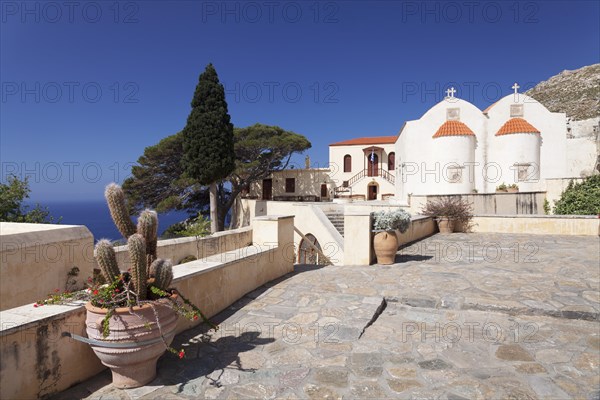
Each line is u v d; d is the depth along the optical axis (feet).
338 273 23.94
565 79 224.94
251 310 17.06
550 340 13.61
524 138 63.26
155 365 11.16
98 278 11.66
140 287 10.27
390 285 20.63
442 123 67.26
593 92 177.58
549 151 65.41
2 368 8.54
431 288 19.81
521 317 16.06
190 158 79.00
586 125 91.35
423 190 67.51
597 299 17.43
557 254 30.42
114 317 9.60
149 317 9.95
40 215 36.65
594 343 13.30
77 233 18.51
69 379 10.33
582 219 43.32
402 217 26.45
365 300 17.94
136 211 93.61
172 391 10.41
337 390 10.48
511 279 21.66
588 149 71.26
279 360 12.30
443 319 16.02
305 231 62.13
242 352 12.89
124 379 10.40
